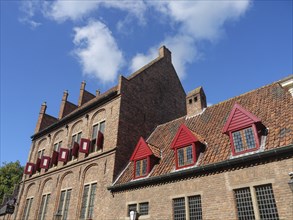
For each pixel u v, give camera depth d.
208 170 11.09
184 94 25.09
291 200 8.49
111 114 17.89
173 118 22.33
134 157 14.81
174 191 11.88
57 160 20.98
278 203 8.75
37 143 25.44
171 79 23.95
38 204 20.25
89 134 18.95
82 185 16.97
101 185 15.45
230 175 10.36
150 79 21.27
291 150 9.05
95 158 16.97
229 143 11.56
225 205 9.98
